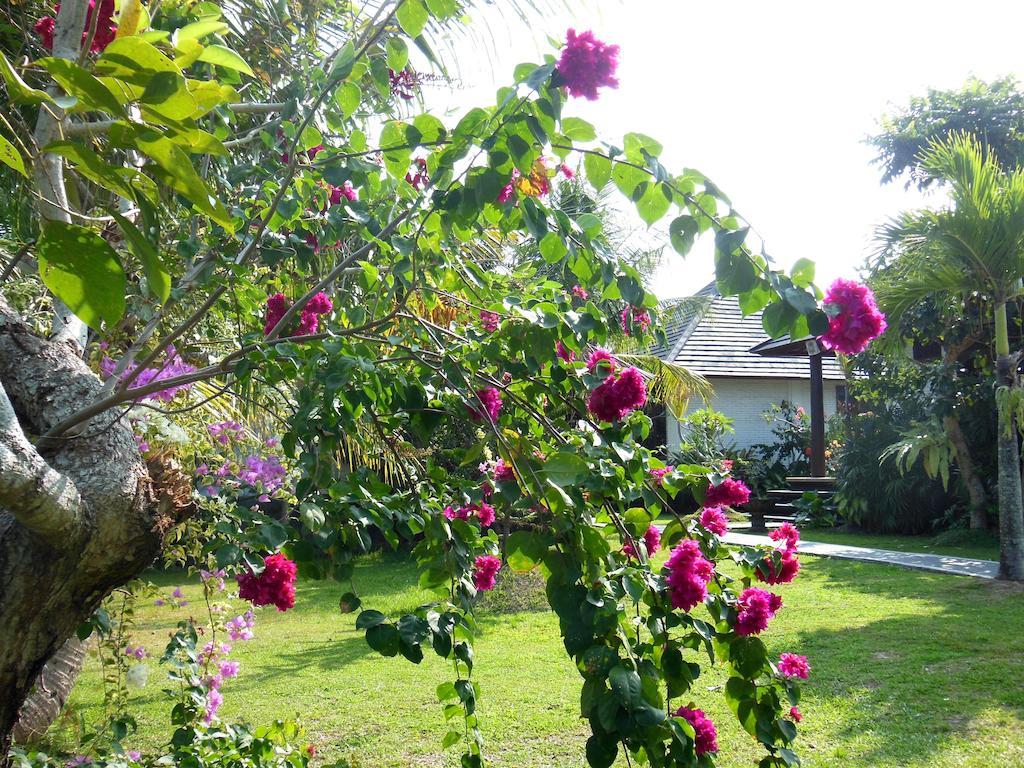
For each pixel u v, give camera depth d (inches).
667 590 73.9
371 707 213.2
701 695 203.3
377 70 84.8
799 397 728.3
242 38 144.8
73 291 41.5
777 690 86.8
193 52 51.3
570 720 196.4
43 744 162.9
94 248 40.1
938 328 427.8
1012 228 303.1
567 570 66.1
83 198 123.4
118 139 37.9
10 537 68.6
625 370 79.0
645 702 59.6
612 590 66.4
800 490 544.1
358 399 71.9
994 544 426.0
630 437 83.4
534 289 88.6
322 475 68.1
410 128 76.9
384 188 102.5
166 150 37.8
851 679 206.7
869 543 456.4
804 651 233.1
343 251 118.2
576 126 69.8
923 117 698.8
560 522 67.6
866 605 287.3
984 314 406.9
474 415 79.0
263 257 94.2
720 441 593.3
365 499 69.3
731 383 713.6
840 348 68.2
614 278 76.4
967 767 153.9
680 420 176.4
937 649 226.5
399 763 175.6
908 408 490.3
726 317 744.3
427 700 217.3
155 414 133.7
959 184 307.9
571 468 67.7
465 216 67.9
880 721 178.5
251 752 119.1
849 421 537.0
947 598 291.9
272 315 98.3
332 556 66.7
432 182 74.4
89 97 35.9
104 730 138.6
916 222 321.7
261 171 99.9
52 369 78.4
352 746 186.4
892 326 349.1
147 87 37.1
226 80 95.8
